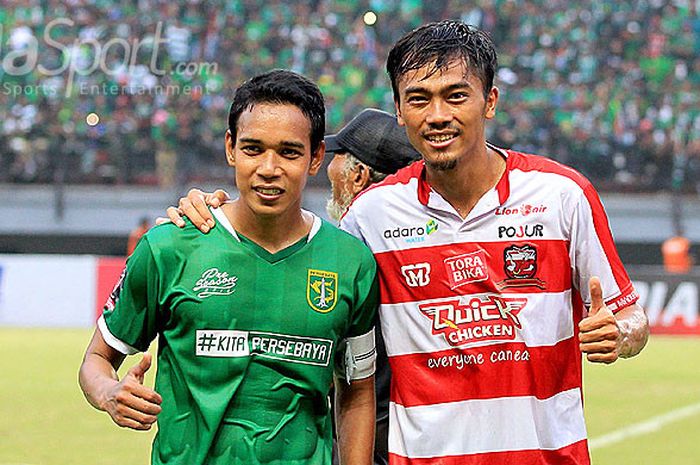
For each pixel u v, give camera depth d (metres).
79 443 10.29
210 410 3.54
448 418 3.90
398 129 4.79
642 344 3.88
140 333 3.70
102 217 23.23
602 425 11.45
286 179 3.48
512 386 3.88
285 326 3.60
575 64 26.48
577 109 25.72
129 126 24.28
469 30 3.75
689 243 23.34
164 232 3.64
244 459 3.54
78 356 16.55
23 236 23.08
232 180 23.67
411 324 3.95
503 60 26.36
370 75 26.05
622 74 26.38
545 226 3.86
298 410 3.63
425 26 3.76
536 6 27.08
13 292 21.06
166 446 3.61
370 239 4.00
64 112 24.16
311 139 3.56
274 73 3.58
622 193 23.94
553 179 3.89
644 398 13.31
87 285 21.00
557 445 3.89
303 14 26.42
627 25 27.05
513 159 3.93
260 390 3.58
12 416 11.74
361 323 3.82
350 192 4.86
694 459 9.66
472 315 3.89
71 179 23.62
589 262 3.88
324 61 26.08
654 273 20.77
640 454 9.89
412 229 3.93
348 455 3.90
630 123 25.45
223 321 3.57
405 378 3.97
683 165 24.72
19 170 23.80
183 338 3.60
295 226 3.68
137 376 3.36
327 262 3.70
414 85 3.65
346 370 3.88
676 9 27.22
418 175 3.95
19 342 18.20
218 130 24.38
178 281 3.59
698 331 20.52
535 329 3.86
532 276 3.87
